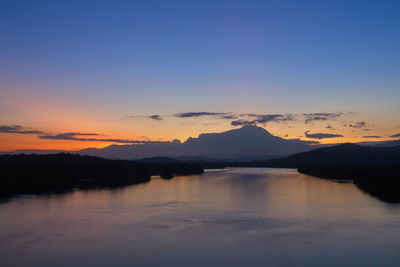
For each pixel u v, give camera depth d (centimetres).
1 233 3184
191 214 4116
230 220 3762
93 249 2723
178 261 2458
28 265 2389
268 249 2717
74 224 3544
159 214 4106
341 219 3766
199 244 2856
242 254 2602
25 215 3991
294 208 4531
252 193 6347
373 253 2598
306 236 3080
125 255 2584
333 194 6119
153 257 2542
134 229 3350
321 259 2480
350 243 2853
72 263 2425
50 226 3447
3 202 4962
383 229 3297
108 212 4228
